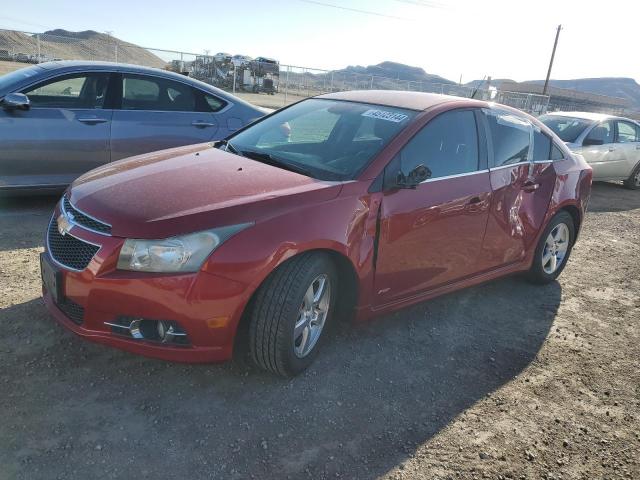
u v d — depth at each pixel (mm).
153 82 6117
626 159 11055
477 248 4016
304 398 2943
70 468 2291
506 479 2535
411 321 4020
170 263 2584
